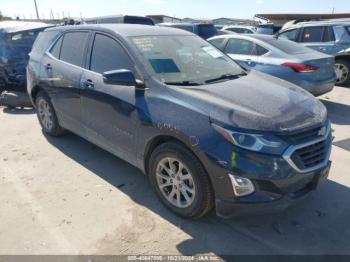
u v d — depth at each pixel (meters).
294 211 3.31
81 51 4.26
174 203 3.22
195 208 3.01
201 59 3.92
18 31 7.89
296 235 2.98
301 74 6.30
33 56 5.27
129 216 3.24
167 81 3.29
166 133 3.02
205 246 2.85
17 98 6.91
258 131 2.66
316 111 3.12
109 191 3.69
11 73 7.61
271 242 2.89
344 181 3.88
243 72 4.04
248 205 2.71
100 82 3.80
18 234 2.99
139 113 3.26
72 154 4.66
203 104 2.91
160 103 3.12
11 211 3.32
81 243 2.88
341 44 9.04
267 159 2.63
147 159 3.43
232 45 7.48
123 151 3.69
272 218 3.21
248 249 2.81
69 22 11.41
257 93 3.23
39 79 4.96
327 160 3.04
